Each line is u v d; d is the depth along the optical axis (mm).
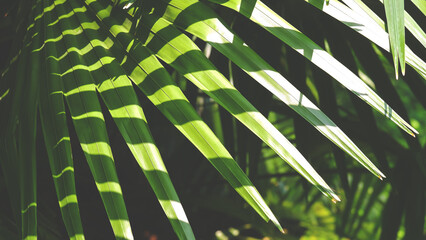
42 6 1254
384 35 1160
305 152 1623
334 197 1067
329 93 1586
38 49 1189
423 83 1562
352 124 1758
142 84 1125
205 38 1140
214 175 2410
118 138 1864
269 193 3084
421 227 1726
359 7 1185
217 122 2525
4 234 1412
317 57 1131
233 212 2033
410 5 1452
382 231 1835
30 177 1096
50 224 1578
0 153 1168
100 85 1128
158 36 1158
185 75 1116
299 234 2826
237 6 1164
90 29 1192
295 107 1097
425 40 1188
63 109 1114
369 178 2279
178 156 2203
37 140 1680
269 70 1118
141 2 1199
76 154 1740
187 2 1177
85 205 1792
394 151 1902
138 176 1965
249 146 1647
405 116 1546
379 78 1550
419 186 1779
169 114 1102
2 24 1574
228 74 1616
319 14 1562
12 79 1238
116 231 1044
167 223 2000
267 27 1147
